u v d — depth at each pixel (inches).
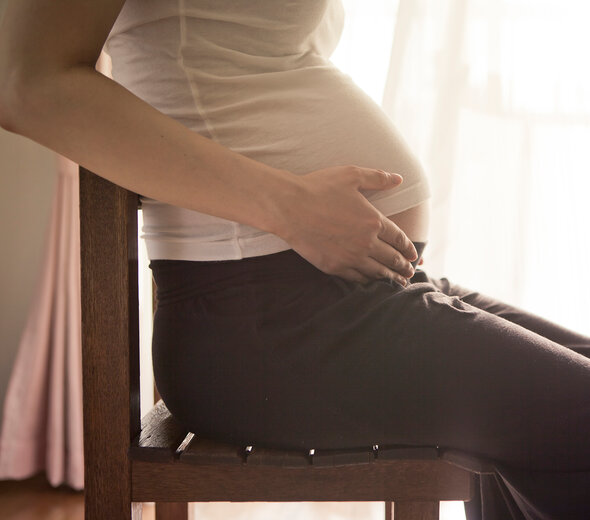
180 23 25.3
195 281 26.4
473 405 23.3
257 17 26.1
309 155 26.8
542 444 22.9
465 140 48.9
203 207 23.5
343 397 24.2
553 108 50.4
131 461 26.7
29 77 21.3
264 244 25.4
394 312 24.7
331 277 25.9
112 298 26.9
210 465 26.3
